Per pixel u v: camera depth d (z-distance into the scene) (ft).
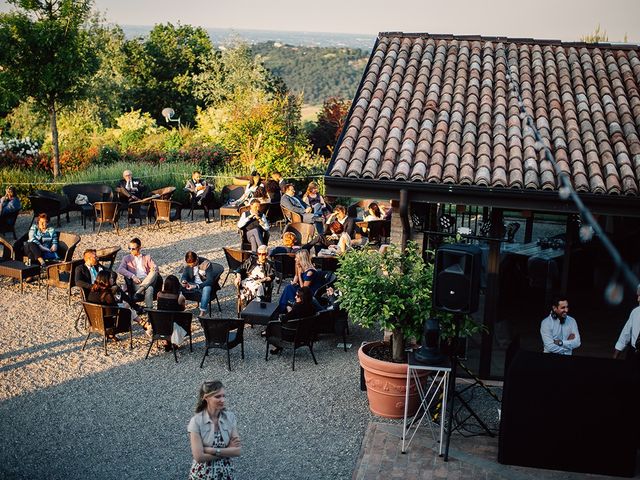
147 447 25.22
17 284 43.42
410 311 26.17
